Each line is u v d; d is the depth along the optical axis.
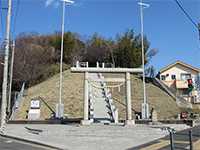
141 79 60.66
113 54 75.94
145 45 74.12
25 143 20.34
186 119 36.12
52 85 53.47
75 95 48.97
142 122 34.88
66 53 76.31
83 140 21.56
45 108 43.97
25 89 54.38
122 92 50.16
